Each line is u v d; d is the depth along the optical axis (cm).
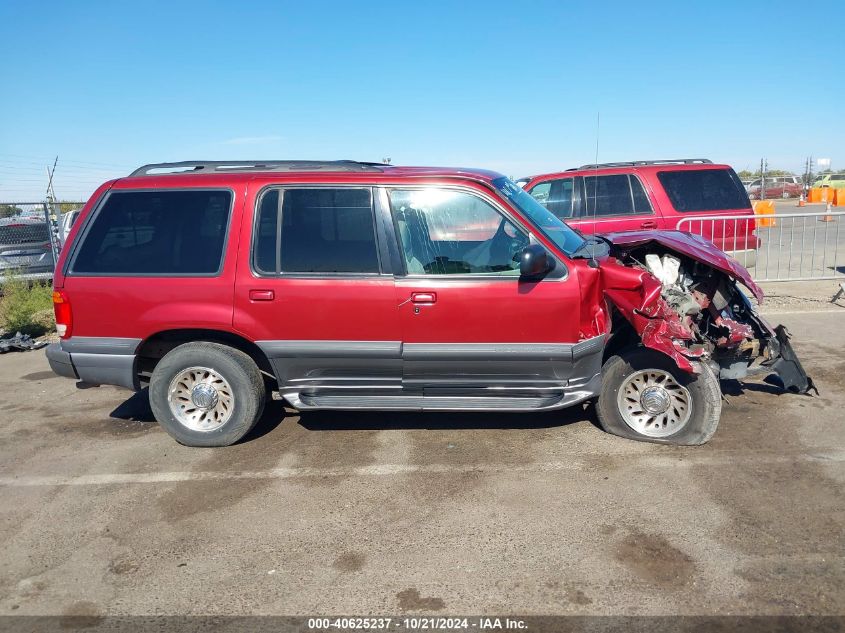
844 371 621
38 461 496
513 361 467
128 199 492
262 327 476
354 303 467
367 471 457
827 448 462
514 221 461
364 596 322
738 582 320
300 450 496
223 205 482
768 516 377
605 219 890
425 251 468
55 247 1283
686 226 878
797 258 1434
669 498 402
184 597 327
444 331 465
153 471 471
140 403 625
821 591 311
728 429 500
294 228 475
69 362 498
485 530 376
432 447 492
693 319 508
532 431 512
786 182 3684
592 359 470
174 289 478
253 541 375
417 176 470
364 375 486
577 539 363
